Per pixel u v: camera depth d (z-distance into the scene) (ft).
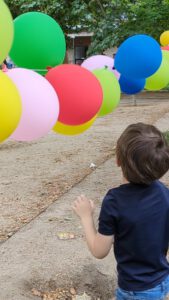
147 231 6.45
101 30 37.63
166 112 46.98
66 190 20.13
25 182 22.04
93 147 29.99
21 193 20.17
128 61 11.34
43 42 9.27
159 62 11.53
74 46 86.43
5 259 12.80
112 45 36.11
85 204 6.95
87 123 10.08
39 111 7.80
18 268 12.21
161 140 6.38
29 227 15.34
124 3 33.19
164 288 6.65
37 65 9.60
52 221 15.78
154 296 6.55
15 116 7.10
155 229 6.51
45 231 14.83
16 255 13.05
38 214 16.87
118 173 22.31
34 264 12.41
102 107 10.84
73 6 53.67
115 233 6.61
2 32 7.31
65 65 9.08
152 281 6.56
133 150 6.25
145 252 6.51
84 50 87.45
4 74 7.25
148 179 6.38
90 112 8.95
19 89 7.75
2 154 29.07
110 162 24.95
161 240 6.62
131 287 6.58
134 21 29.60
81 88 8.75
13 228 15.76
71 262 12.46
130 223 6.42
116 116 46.01
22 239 14.24
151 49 11.23
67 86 8.70
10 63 9.78
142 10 28.76
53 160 26.63
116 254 6.77
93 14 49.85
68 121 9.17
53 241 13.96
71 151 29.01
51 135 35.29
